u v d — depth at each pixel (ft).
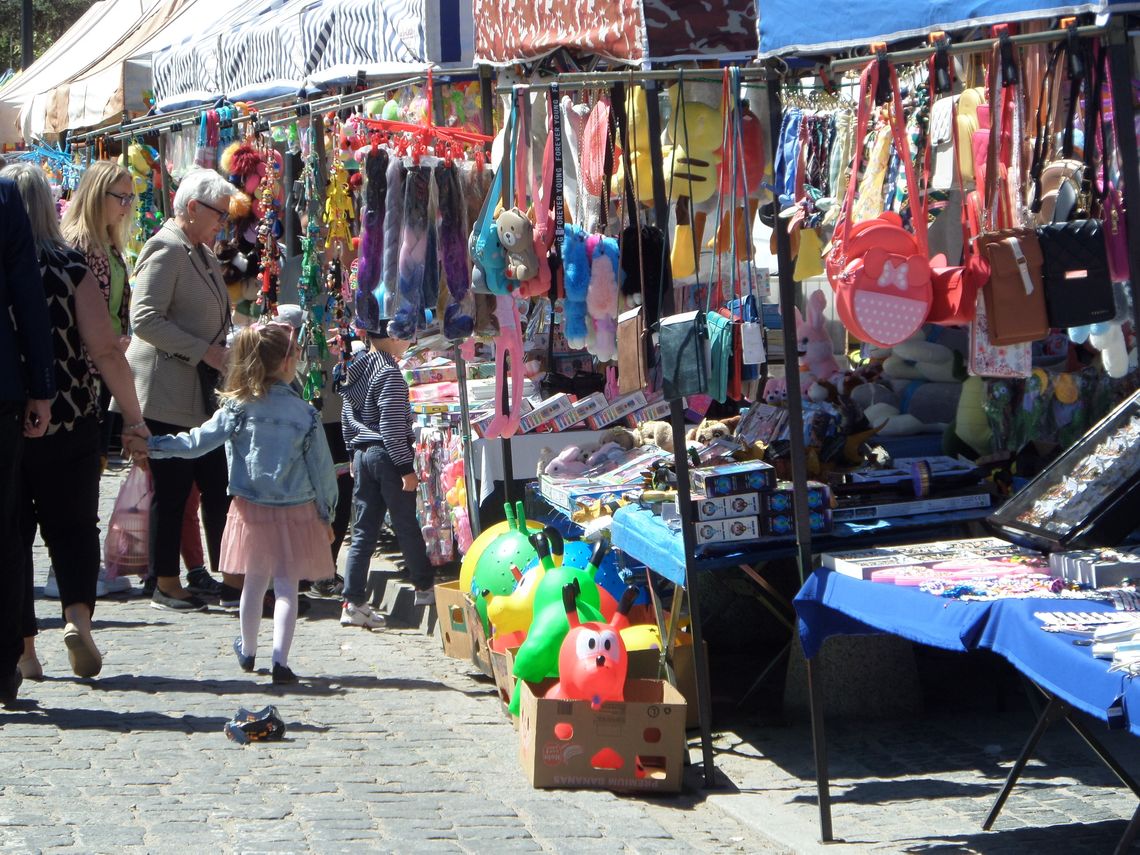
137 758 21.21
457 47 28.96
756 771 22.18
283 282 34.71
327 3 33.73
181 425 31.73
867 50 24.31
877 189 22.77
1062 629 14.82
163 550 32.73
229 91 40.04
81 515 24.98
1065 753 22.30
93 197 29.60
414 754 22.50
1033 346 24.89
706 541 21.12
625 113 23.86
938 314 18.19
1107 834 18.62
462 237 25.76
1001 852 18.07
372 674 27.78
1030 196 18.80
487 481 30.14
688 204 25.29
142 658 28.02
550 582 23.76
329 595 35.58
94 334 24.41
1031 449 24.75
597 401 30.19
